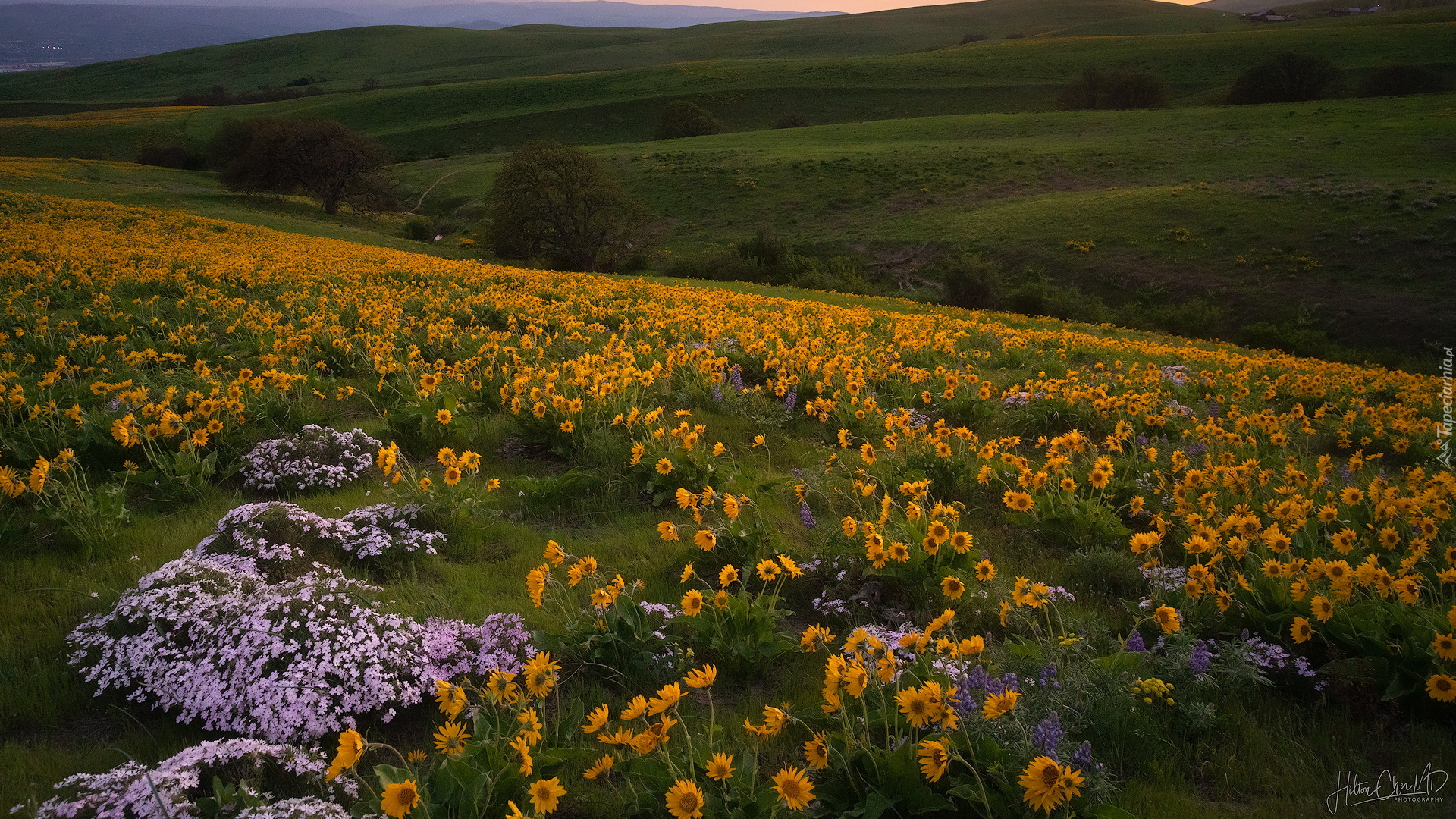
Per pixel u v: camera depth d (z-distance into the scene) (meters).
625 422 7.28
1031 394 10.31
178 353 9.69
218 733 3.38
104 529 4.98
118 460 6.39
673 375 9.88
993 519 6.27
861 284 46.19
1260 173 57.91
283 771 2.98
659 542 5.46
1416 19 137.75
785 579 4.83
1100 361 14.80
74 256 18.03
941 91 115.25
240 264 18.38
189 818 2.61
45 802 2.71
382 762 3.28
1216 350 22.58
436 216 68.94
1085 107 100.00
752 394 9.20
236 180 61.19
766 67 131.38
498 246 51.81
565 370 8.98
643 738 2.78
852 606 4.66
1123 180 61.94
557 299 18.53
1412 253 42.81
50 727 3.41
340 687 3.43
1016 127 83.94
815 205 65.75
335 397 8.59
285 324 12.31
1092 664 3.66
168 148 89.81
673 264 52.41
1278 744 3.52
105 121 116.44
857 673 2.87
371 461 6.62
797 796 2.45
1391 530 5.03
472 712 3.23
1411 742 3.57
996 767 2.88
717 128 102.19
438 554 5.12
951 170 69.12
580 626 4.05
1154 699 3.67
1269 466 7.74
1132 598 5.01
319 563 4.57
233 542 4.66
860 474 6.68
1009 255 51.44
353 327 12.37
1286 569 4.30
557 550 4.00
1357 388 12.91
